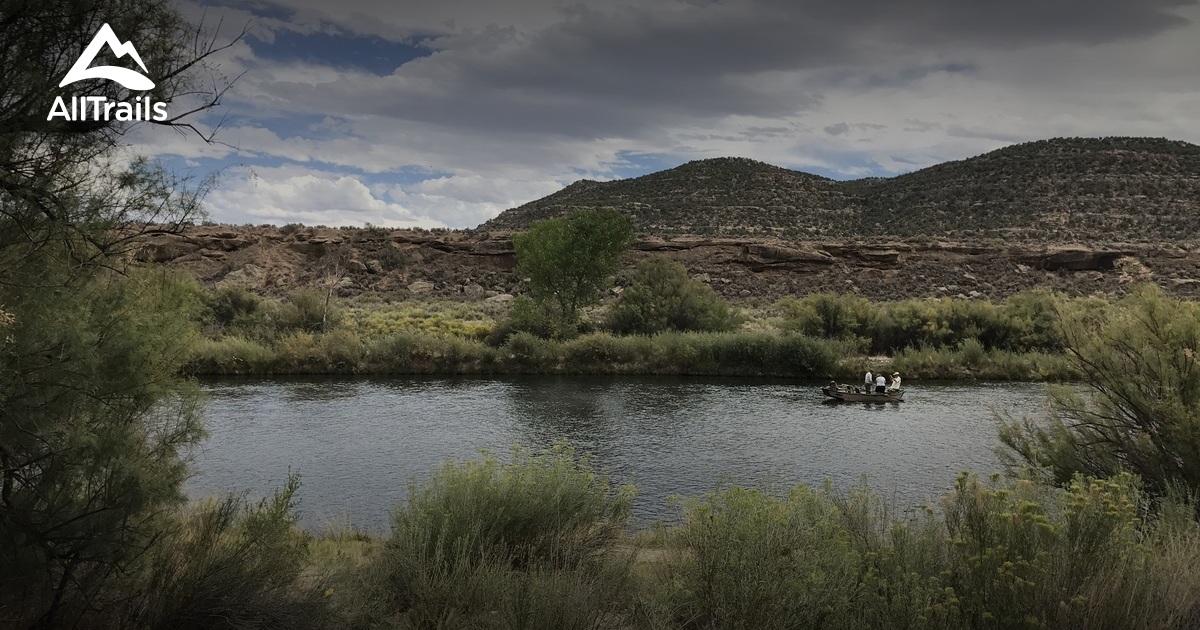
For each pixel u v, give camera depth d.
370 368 38.00
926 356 41.75
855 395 31.23
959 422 26.56
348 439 22.30
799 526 5.66
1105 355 9.99
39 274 4.54
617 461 19.88
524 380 36.97
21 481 4.58
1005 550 4.51
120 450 4.73
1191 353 9.04
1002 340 47.78
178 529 5.61
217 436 22.45
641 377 38.81
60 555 4.59
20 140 4.14
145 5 4.45
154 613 4.97
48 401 4.48
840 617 4.71
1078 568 4.50
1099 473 9.51
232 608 5.09
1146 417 9.43
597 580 5.85
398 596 6.05
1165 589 4.59
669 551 6.67
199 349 34.94
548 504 7.14
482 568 5.82
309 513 14.44
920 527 5.79
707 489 16.91
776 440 23.05
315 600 5.43
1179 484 8.45
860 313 51.50
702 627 5.17
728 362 40.31
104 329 4.86
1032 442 10.68
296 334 42.38
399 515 7.17
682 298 52.47
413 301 69.94
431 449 20.98
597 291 54.09
